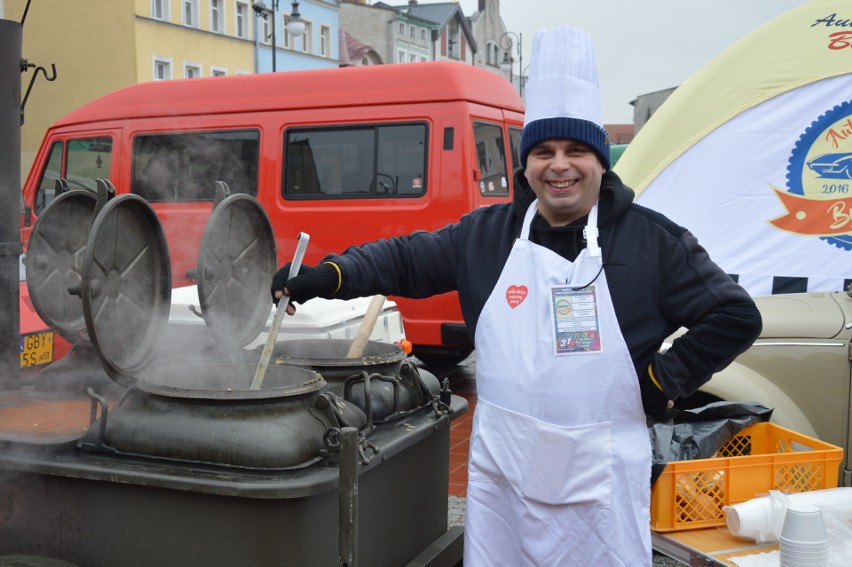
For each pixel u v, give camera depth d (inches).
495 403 86.4
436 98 313.3
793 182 191.8
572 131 82.6
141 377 101.1
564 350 82.5
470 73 324.5
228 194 113.7
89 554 92.1
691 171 199.6
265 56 1235.2
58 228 115.2
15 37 118.4
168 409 91.0
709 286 82.1
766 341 155.8
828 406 151.6
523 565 86.2
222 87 349.1
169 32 1027.9
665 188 201.8
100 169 370.3
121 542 90.7
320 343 129.0
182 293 174.2
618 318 83.4
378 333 197.9
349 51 1657.2
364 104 322.3
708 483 113.6
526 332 85.0
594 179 84.5
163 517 88.7
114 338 98.2
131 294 101.7
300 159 333.1
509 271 86.7
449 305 309.1
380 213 319.0
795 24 198.1
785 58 195.9
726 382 154.3
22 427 99.5
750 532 106.0
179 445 88.4
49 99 977.5
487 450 87.2
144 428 90.4
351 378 106.4
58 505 93.0
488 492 88.6
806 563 92.1
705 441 128.7
